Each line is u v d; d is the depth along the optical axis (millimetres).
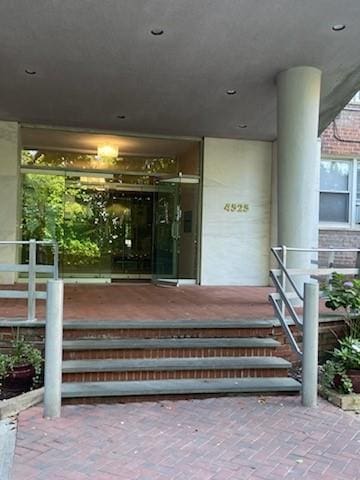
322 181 11539
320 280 9898
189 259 11078
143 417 4285
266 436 3932
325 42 6691
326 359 6422
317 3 5844
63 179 11516
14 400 4363
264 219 11180
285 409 4574
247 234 11094
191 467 3352
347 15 6078
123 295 8719
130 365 5078
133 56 7000
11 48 6766
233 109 9156
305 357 4684
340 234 11492
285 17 6102
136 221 12391
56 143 11219
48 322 4199
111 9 5871
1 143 9922
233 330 5938
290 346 5668
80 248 12008
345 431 4086
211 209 10953
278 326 6016
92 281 11820
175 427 4070
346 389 4812
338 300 5973
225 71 7496
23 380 5004
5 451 3523
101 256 12227
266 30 6363
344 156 11539
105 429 3980
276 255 6223
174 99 8664
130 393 4684
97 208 12078
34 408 4410
